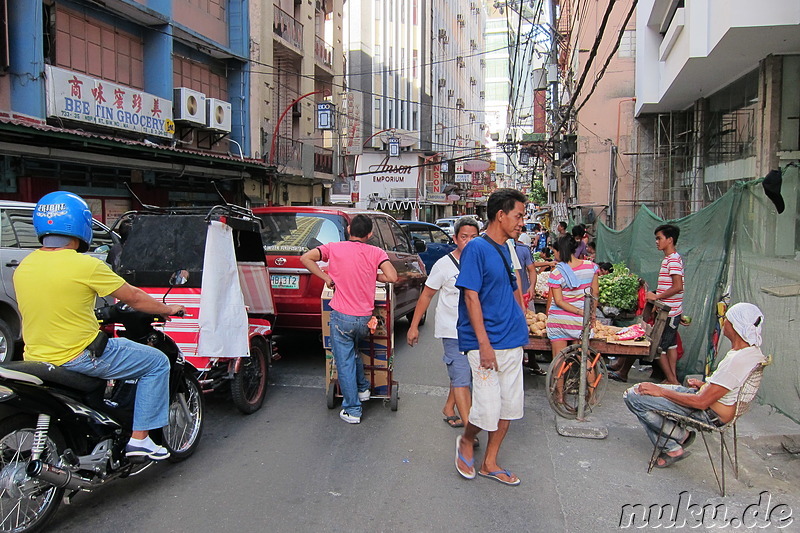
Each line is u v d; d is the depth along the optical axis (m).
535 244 24.47
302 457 4.44
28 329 3.33
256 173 16.61
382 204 32.31
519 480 4.05
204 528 3.38
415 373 6.98
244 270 5.60
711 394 4.02
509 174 77.94
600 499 3.86
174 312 3.86
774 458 4.61
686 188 17.14
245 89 17.83
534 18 19.97
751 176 11.89
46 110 11.11
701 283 6.70
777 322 5.03
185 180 15.21
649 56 15.95
